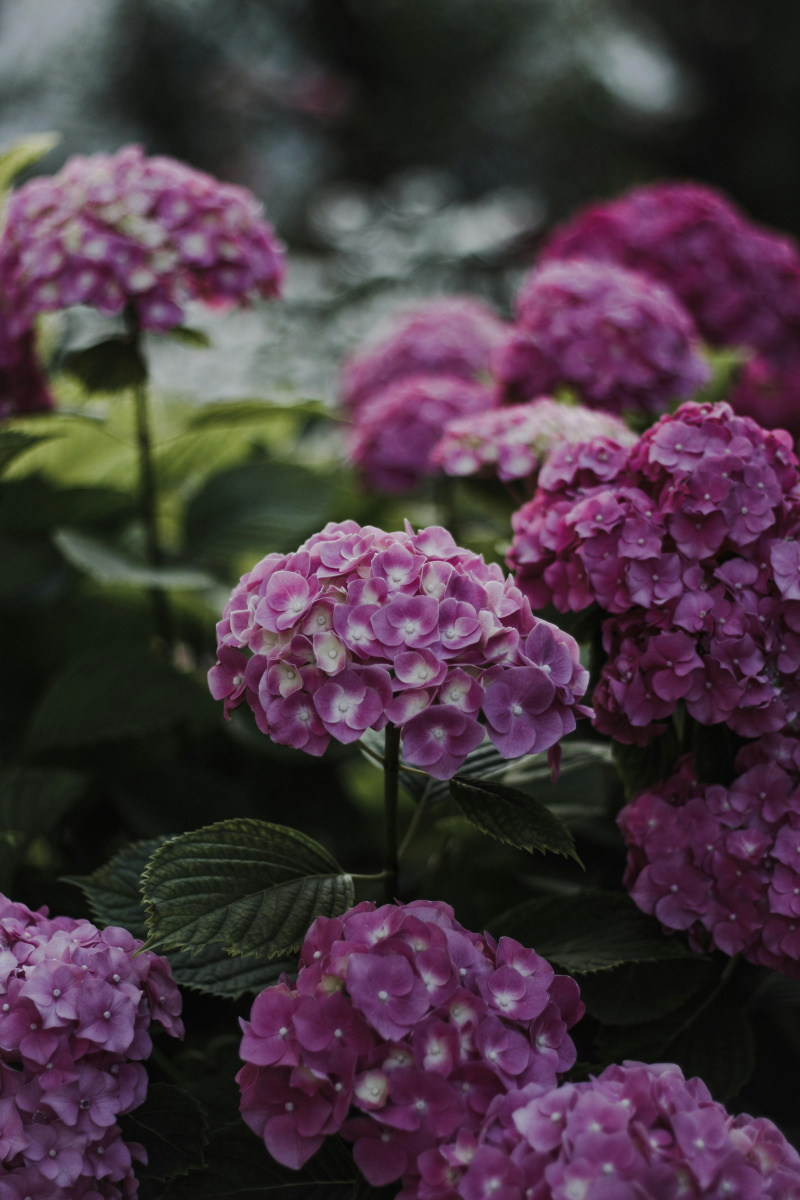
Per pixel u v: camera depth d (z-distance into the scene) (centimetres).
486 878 123
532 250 314
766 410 174
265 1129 97
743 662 105
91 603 147
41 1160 97
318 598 99
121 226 126
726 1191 94
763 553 107
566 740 122
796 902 105
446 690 98
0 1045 98
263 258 131
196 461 147
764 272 162
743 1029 110
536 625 100
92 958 101
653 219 165
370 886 124
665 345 134
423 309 193
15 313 132
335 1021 97
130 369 129
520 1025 99
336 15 703
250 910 101
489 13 718
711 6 884
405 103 697
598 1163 94
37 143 140
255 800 140
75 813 137
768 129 835
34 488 135
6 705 143
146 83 558
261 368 207
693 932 108
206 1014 117
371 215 304
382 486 158
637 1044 110
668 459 107
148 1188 102
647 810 108
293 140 607
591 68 742
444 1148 95
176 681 129
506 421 122
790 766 107
